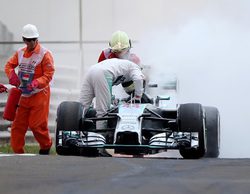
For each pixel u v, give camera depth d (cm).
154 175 2303
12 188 2008
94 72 3534
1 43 5728
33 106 3934
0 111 5025
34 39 3891
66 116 3356
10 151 4512
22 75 3931
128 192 1919
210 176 2283
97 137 3353
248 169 2503
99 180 2166
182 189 1977
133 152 3397
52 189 1984
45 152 4006
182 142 3250
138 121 3284
